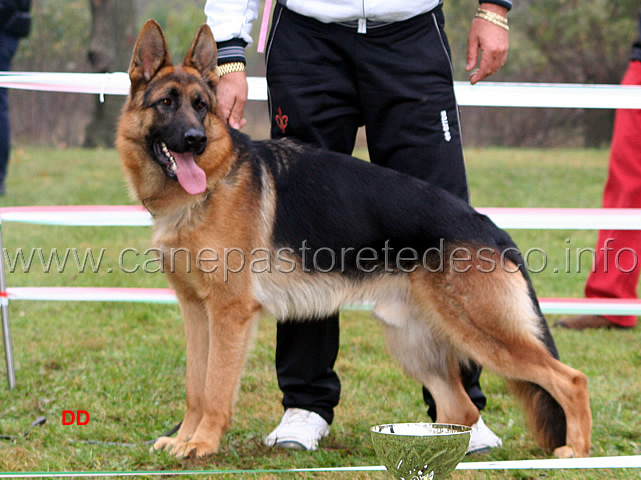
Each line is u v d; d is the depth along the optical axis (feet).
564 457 11.98
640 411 14.64
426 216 12.32
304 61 12.91
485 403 13.71
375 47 12.55
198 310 13.03
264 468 11.70
